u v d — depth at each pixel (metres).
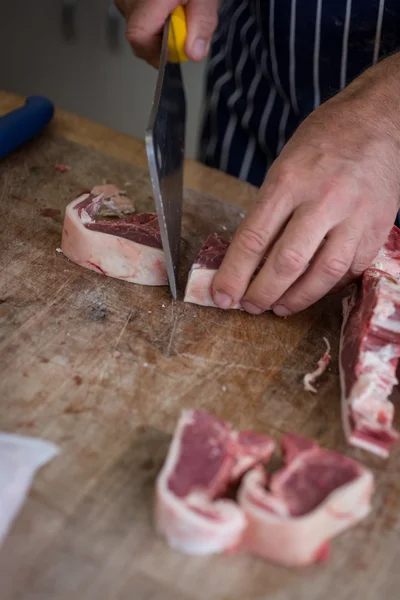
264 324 1.87
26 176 2.29
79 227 1.91
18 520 1.34
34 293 1.86
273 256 1.72
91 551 1.32
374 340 1.71
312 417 1.63
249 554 1.35
